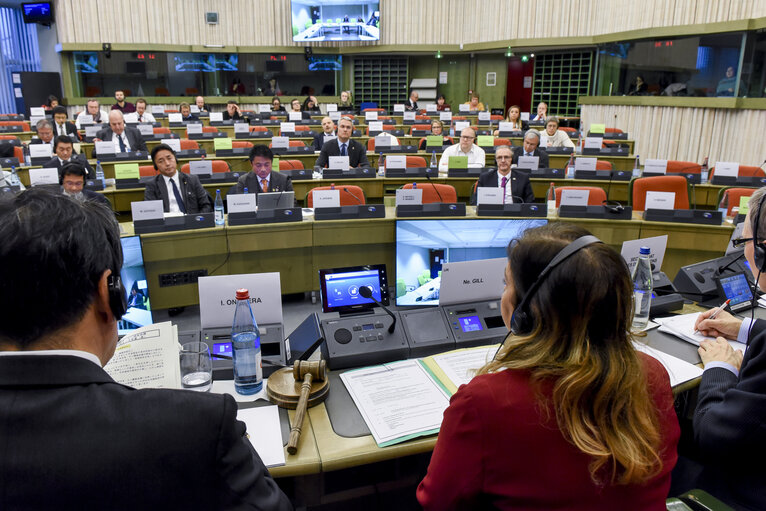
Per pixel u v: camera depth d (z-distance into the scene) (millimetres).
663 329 2000
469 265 1869
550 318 839
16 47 13430
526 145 5914
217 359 1628
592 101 10602
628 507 803
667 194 3348
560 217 3418
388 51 13109
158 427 596
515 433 805
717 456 1263
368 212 3369
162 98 12773
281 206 3609
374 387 1556
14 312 589
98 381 628
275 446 1302
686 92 8758
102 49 12180
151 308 3223
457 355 1725
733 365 1510
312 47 13109
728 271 2340
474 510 885
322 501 1831
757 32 7660
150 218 3137
